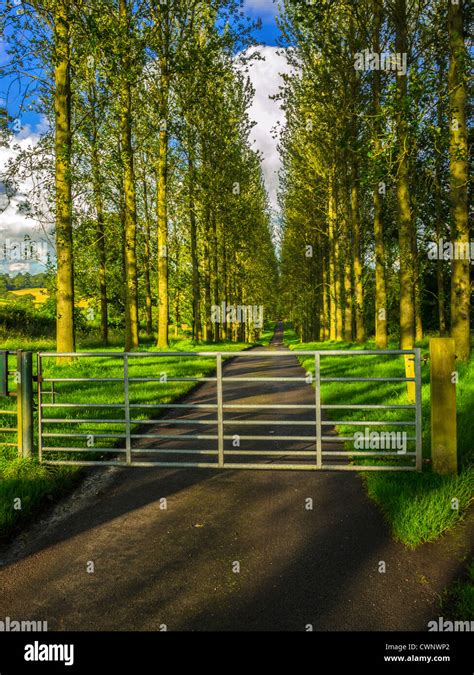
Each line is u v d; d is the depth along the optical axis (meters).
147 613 3.37
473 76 12.19
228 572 3.89
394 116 11.73
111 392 12.02
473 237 21.86
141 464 6.72
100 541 4.52
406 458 6.57
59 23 15.11
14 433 8.08
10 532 4.72
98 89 19.52
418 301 27.86
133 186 21.38
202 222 34.25
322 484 5.91
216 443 7.91
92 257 30.27
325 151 26.70
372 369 14.48
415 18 15.80
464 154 12.67
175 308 47.78
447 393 5.82
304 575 3.82
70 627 3.24
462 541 4.30
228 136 30.17
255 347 44.66
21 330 32.47
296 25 21.25
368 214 28.86
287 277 52.28
